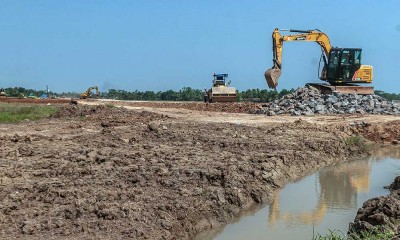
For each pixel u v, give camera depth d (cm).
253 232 995
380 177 1556
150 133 1842
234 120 2762
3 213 858
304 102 3453
